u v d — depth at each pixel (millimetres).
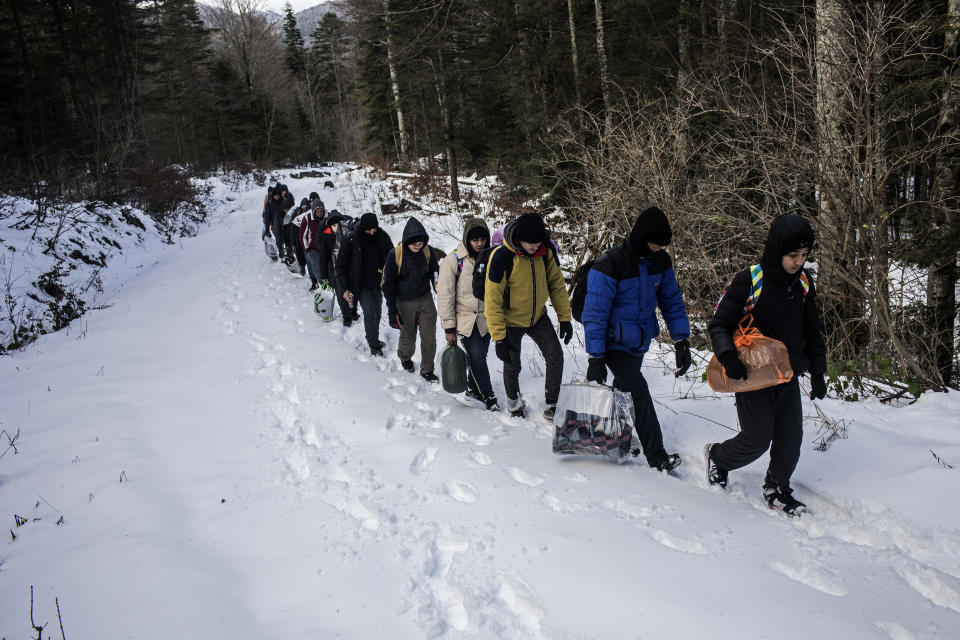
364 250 6359
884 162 4895
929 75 5754
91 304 9891
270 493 3613
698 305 6277
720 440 3941
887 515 2875
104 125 20891
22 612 2521
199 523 3275
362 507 3330
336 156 60875
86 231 12680
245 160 44031
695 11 11945
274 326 7930
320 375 5859
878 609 2260
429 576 2688
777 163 5449
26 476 3941
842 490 3217
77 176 16859
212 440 4457
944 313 5820
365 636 2303
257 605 2545
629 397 3625
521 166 12172
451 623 2361
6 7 22125
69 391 5660
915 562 2514
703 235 6336
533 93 14352
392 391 5391
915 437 3646
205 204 24109
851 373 4531
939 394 4215
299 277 11352
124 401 5344
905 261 5395
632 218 6836
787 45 5461
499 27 13430
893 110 5418
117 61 32094
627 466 3684
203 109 41344
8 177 14406
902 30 5395
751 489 3357
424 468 3816
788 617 2221
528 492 3365
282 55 61688
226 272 12141
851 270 4938
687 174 6746
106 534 3154
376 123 27984
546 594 2443
